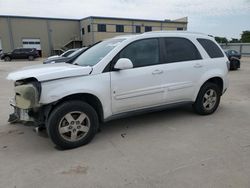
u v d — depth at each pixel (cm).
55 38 4862
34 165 352
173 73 482
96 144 418
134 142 423
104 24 4709
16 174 329
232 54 1898
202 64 525
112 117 435
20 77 375
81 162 358
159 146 406
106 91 414
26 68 435
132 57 443
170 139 433
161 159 362
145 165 346
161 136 447
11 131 482
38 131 427
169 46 488
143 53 455
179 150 390
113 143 421
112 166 345
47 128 386
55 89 374
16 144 423
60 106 383
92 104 427
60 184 305
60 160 365
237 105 662
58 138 386
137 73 440
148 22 5109
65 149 400
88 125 411
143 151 389
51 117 380
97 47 499
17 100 387
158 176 318
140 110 462
